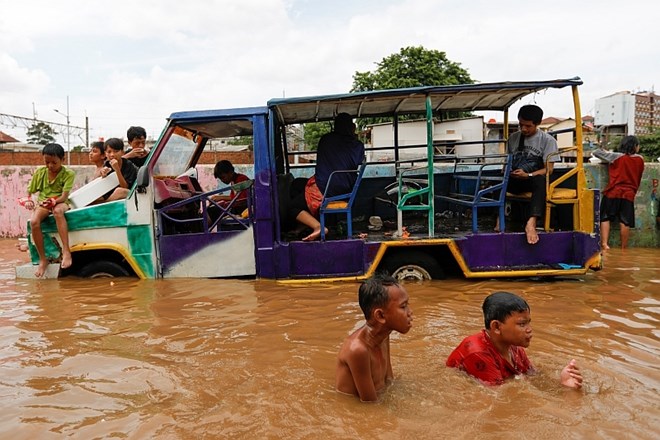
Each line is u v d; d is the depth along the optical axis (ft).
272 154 20.36
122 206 20.74
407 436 8.46
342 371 10.03
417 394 9.98
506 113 24.72
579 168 20.21
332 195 21.20
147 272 20.77
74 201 21.44
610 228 29.89
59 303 17.53
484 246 20.31
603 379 10.69
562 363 11.62
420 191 20.49
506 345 10.59
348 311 16.06
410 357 12.03
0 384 10.94
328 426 8.82
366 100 20.85
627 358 12.00
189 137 23.56
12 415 9.51
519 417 9.05
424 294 18.22
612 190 28.07
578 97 20.01
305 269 20.31
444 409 9.37
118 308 16.78
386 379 10.37
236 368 11.57
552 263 20.45
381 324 9.55
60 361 12.19
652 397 9.85
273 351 12.66
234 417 9.23
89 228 20.84
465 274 20.06
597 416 9.08
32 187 22.06
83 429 8.95
